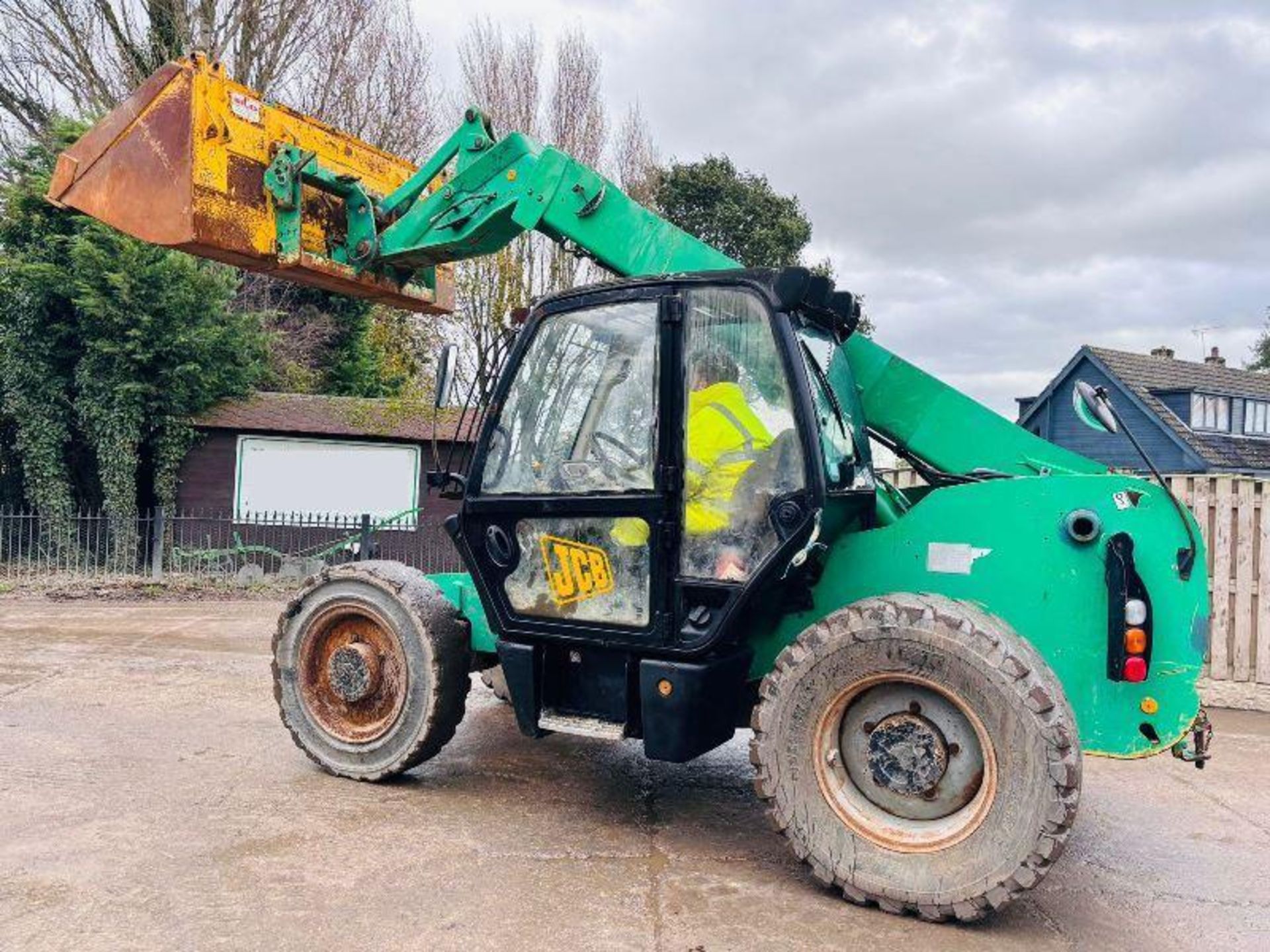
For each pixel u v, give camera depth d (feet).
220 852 11.30
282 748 15.89
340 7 65.31
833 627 10.67
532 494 12.62
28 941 8.96
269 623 30.55
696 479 11.64
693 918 10.06
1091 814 14.46
